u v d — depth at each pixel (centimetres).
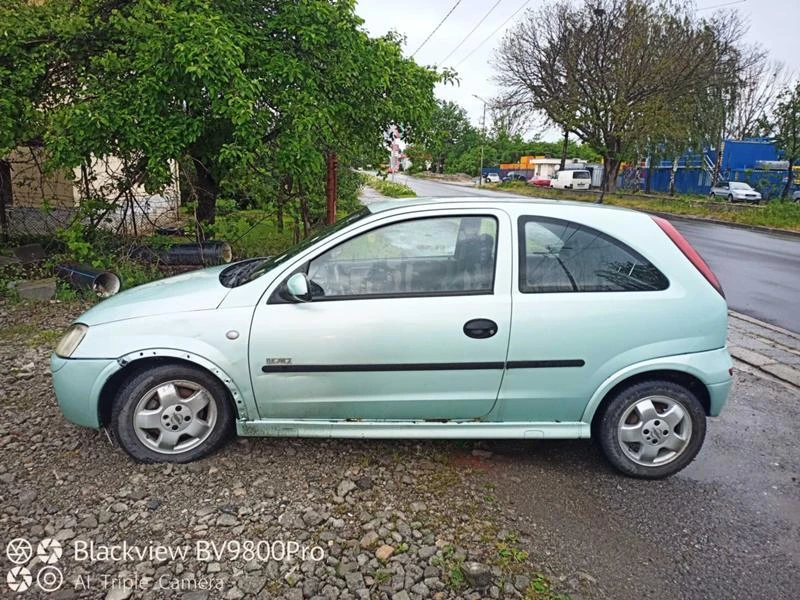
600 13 3006
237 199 1026
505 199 356
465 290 329
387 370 327
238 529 287
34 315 641
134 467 337
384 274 334
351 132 923
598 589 258
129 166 792
